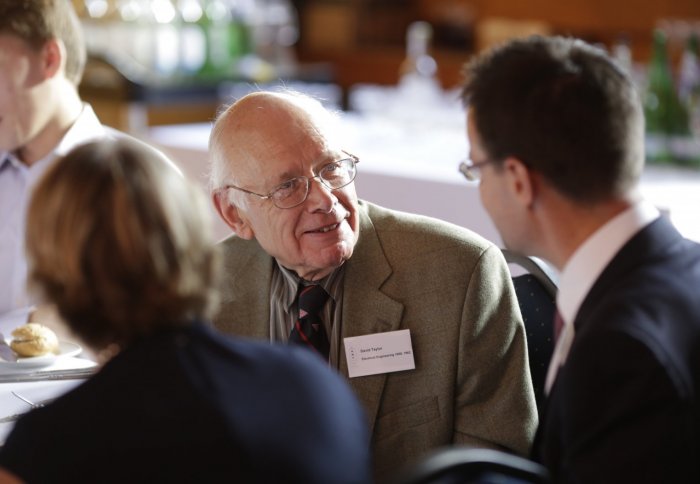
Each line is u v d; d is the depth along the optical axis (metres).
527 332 3.02
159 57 6.84
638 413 1.79
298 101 2.77
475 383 2.74
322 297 2.82
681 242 2.02
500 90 2.00
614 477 1.78
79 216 1.70
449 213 4.05
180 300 1.74
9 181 3.92
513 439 2.71
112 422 1.65
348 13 10.66
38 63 3.70
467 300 2.75
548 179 1.97
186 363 1.71
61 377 2.90
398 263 2.83
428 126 5.32
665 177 4.16
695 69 4.41
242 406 1.69
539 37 2.07
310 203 2.67
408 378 2.78
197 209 1.80
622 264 1.95
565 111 1.94
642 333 1.80
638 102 1.99
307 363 1.83
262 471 1.65
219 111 3.04
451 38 10.06
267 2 9.40
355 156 2.76
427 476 1.62
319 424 1.73
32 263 1.77
